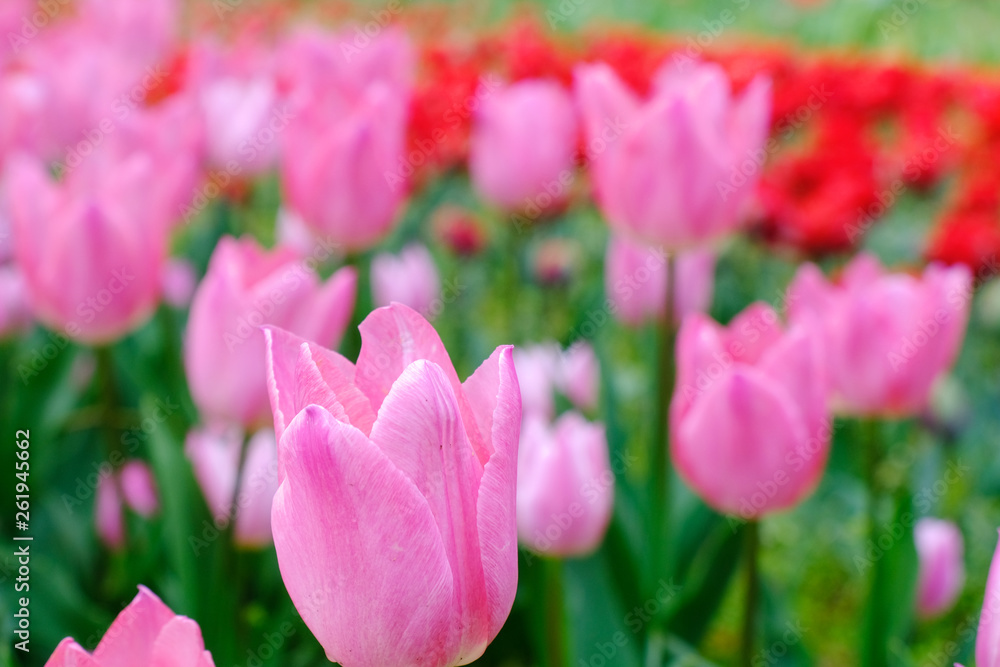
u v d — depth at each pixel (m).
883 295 0.88
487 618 0.66
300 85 1.13
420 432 0.61
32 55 1.30
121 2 1.53
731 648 1.05
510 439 0.65
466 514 0.64
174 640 0.60
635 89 1.64
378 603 0.62
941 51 3.21
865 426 0.91
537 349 1.01
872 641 0.88
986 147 1.60
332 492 0.59
